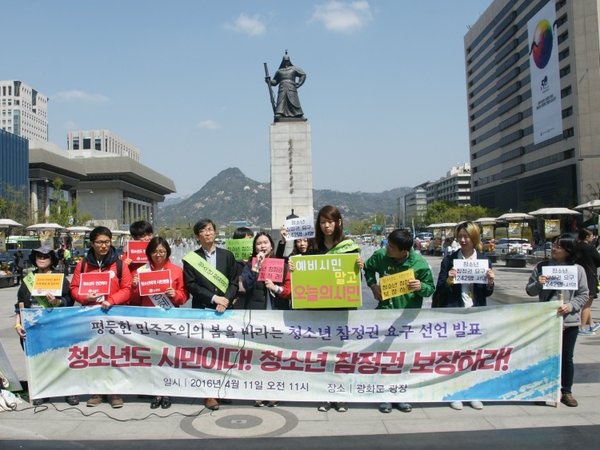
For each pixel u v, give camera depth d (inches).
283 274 252.1
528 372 237.1
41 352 250.2
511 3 3484.3
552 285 241.1
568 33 2770.7
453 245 895.7
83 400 256.2
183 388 244.7
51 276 256.8
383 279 232.8
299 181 1042.7
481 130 4195.4
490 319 237.9
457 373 238.1
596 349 342.0
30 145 3344.0
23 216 2036.2
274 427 215.2
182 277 258.8
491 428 210.2
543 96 3056.1
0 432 211.9
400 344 238.8
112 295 251.1
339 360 239.9
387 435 204.8
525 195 3395.7
